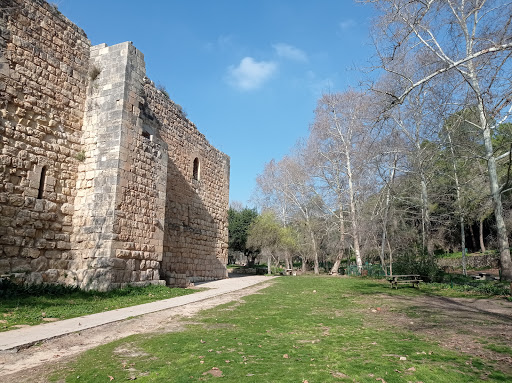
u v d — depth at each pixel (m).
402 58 10.39
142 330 7.91
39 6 12.73
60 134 13.18
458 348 6.25
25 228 11.52
